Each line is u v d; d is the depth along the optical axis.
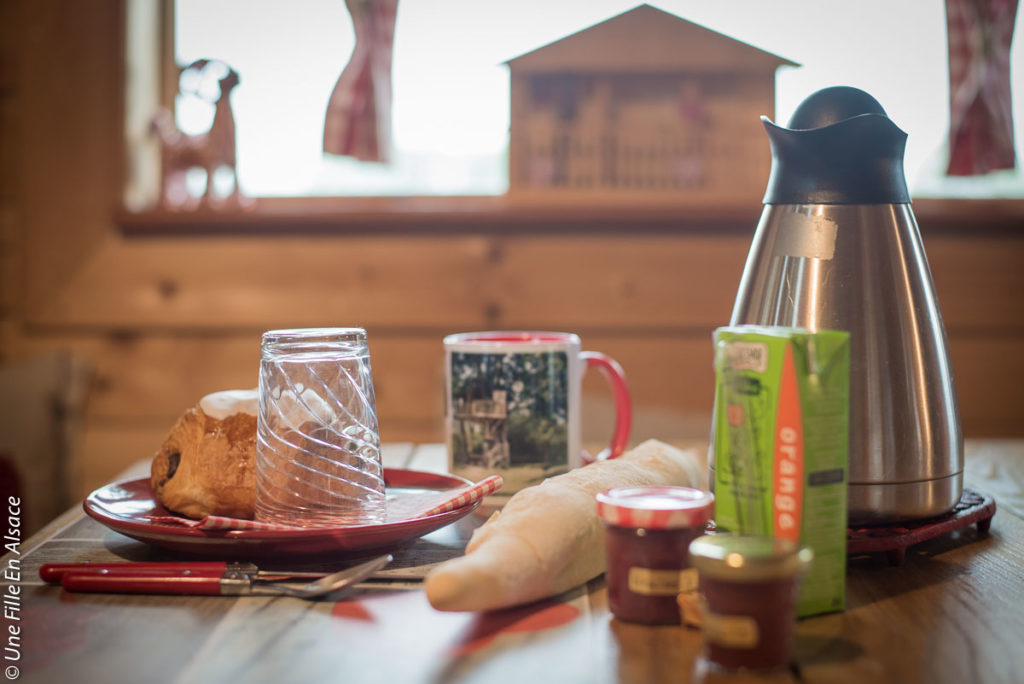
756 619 0.39
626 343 1.76
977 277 1.72
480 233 1.76
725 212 1.70
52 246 1.79
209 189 1.77
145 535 0.54
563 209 1.72
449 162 1.87
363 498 0.57
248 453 0.61
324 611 0.48
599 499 0.47
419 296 1.77
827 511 0.47
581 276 1.75
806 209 0.57
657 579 0.45
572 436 0.70
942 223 1.72
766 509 0.46
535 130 1.78
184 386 1.80
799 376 0.45
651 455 0.63
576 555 0.50
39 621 0.47
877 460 0.55
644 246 1.75
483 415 0.69
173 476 0.63
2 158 1.79
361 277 1.77
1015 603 0.49
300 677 0.40
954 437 0.58
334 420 0.56
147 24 1.84
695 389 1.76
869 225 0.56
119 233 1.79
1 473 1.58
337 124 1.79
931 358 0.57
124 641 0.44
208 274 1.78
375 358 1.79
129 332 1.80
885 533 0.55
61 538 0.63
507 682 0.39
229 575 0.51
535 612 0.48
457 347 0.70
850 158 0.56
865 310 0.55
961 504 0.62
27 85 1.77
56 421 1.67
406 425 1.79
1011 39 1.79
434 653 0.42
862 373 0.55
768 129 0.57
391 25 1.81
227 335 1.79
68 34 1.76
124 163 1.78
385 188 1.88
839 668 0.40
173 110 1.88
